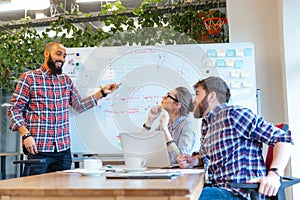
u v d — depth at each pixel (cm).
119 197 105
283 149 172
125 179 136
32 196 111
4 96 471
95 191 107
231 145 186
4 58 450
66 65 332
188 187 105
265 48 364
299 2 343
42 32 446
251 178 178
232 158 184
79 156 310
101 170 178
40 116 300
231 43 336
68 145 308
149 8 414
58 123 305
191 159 204
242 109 190
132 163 175
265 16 367
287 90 339
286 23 343
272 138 179
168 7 411
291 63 340
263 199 166
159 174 145
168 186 109
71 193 108
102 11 432
